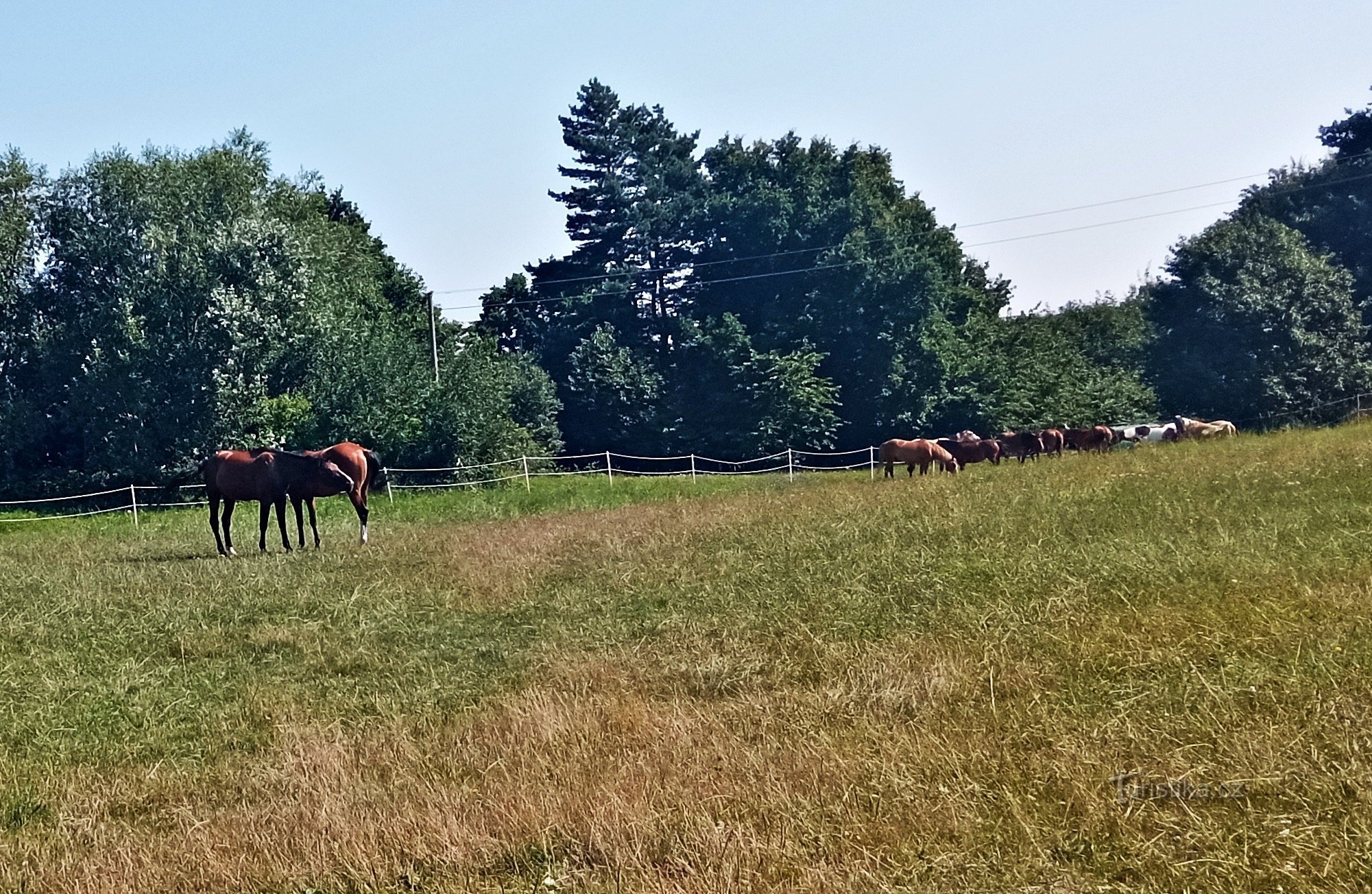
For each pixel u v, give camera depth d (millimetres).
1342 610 9297
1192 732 7316
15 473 41781
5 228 41781
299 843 7336
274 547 20891
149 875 7098
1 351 43062
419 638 12914
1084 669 8891
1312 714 7297
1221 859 5707
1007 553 13141
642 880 6184
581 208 63844
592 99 64250
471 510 27922
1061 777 6801
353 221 66188
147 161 43969
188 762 9422
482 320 63562
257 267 39156
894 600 11938
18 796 8742
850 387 53562
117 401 38625
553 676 10766
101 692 11242
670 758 8125
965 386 52469
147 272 39406
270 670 11977
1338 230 55844
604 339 55000
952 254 63031
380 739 9477
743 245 56875
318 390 40000
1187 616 9742
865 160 67125
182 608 14570
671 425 53125
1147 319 59719
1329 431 28172
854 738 8062
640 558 16000
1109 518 14586
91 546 21750
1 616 14578
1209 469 18844
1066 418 52500
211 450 37562
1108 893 5617
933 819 6535
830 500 20609
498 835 7117
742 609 12477
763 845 6395
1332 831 5871
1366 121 58688
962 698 8719
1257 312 49312
